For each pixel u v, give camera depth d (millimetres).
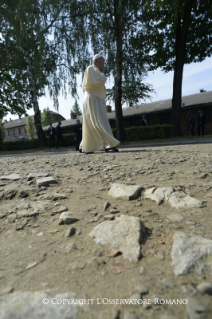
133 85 14406
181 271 1315
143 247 1585
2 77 21703
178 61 16734
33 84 17625
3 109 23578
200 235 1653
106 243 1664
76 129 12516
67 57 15375
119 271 1372
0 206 2592
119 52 13703
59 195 2678
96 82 5926
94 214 2156
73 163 4688
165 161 4285
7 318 1066
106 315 1072
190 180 2996
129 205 2320
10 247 1772
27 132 62406
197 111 22391
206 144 8953
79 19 14562
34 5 14102
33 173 3795
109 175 3520
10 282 1365
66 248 1668
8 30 16141
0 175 4066
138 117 26047
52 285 1304
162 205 2275
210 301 1105
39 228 2027
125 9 13586
